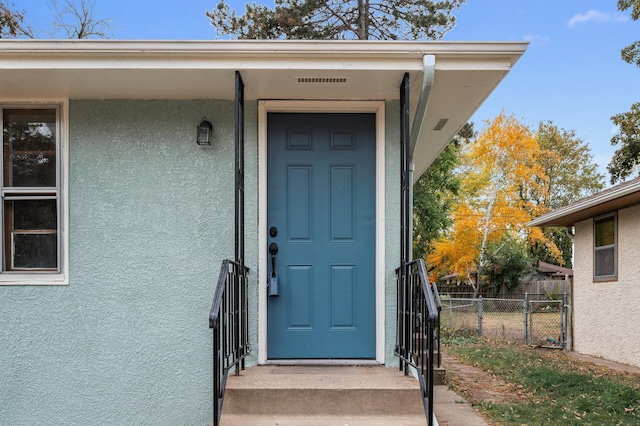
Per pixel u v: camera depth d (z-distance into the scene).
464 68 3.87
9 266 4.42
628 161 17.84
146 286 4.36
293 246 4.48
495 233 23.83
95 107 4.47
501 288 23.86
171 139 4.47
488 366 8.16
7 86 4.21
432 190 23.39
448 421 5.07
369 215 4.52
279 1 16.83
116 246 4.39
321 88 4.26
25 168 4.46
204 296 4.36
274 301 4.45
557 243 32.47
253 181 4.42
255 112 4.46
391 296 4.37
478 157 23.88
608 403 5.69
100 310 4.33
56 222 4.45
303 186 4.53
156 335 4.32
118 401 4.27
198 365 4.30
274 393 3.58
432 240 23.50
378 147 4.47
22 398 4.27
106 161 4.44
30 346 4.30
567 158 35.59
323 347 4.43
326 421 3.46
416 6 16.41
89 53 3.80
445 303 15.88
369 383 3.70
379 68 3.87
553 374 7.14
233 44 3.77
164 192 4.43
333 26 16.30
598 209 9.30
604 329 9.52
